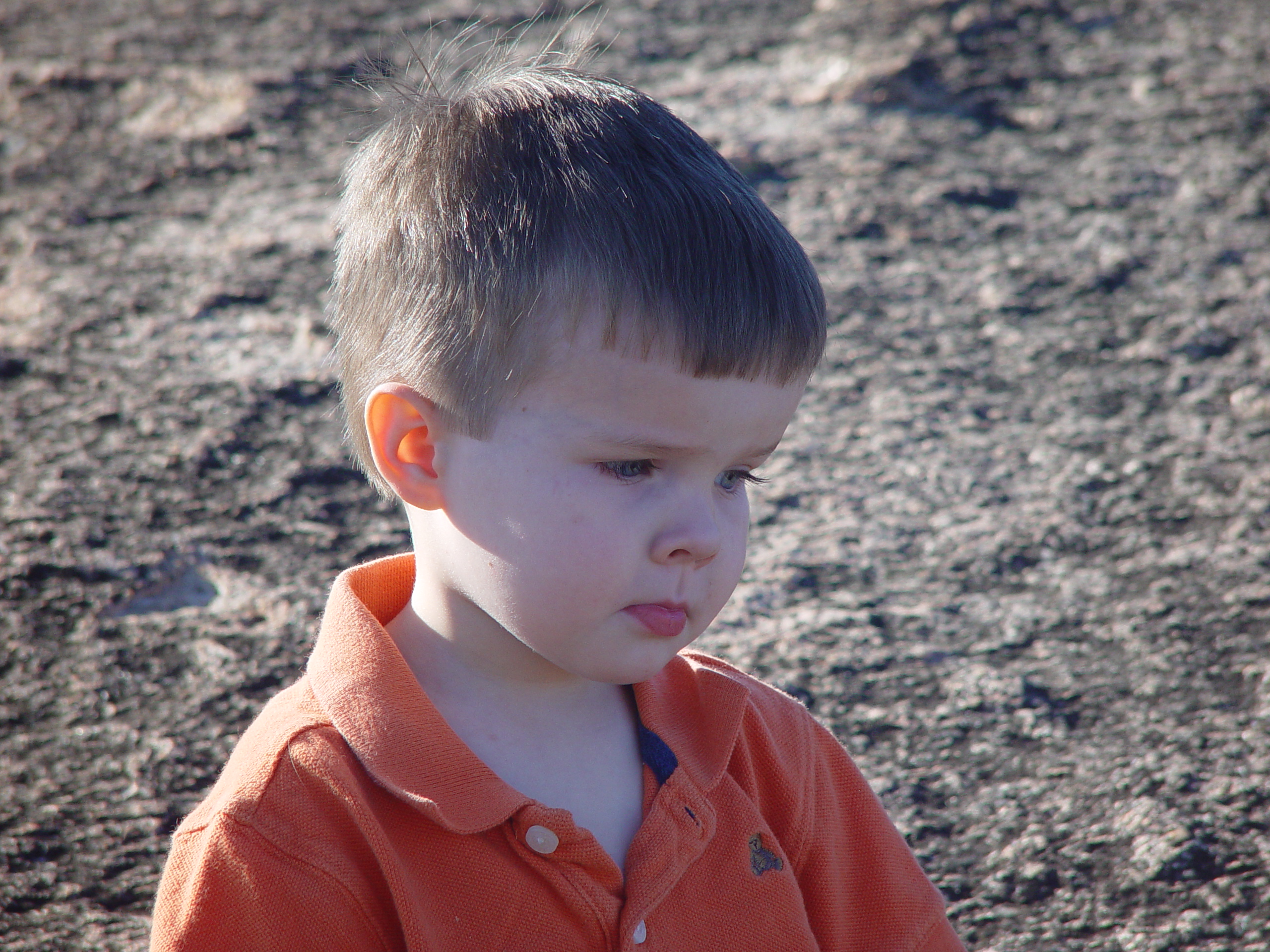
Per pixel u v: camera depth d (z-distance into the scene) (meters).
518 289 3.28
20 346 9.57
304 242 11.16
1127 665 6.66
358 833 3.28
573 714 3.75
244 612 7.07
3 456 8.33
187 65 14.48
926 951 4.11
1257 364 9.49
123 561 7.41
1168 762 5.94
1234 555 7.48
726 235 3.34
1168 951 4.97
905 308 10.34
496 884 3.33
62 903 5.25
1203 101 13.31
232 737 6.17
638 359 3.22
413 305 3.48
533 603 3.37
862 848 4.18
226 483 8.20
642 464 3.37
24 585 7.17
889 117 13.25
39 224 11.40
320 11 15.95
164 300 10.28
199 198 12.00
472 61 4.46
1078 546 7.70
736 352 3.25
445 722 3.43
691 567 3.40
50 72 14.22
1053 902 5.25
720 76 14.10
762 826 3.78
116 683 6.51
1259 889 5.22
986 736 6.20
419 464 3.49
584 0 16.17
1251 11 15.33
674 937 3.52
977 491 8.29
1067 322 10.13
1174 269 10.73
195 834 3.36
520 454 3.31
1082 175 12.20
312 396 9.16
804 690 6.51
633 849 3.53
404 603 3.95
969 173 12.27
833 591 7.35
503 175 3.42
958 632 6.99
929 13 14.98
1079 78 13.95
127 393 9.07
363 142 3.99
